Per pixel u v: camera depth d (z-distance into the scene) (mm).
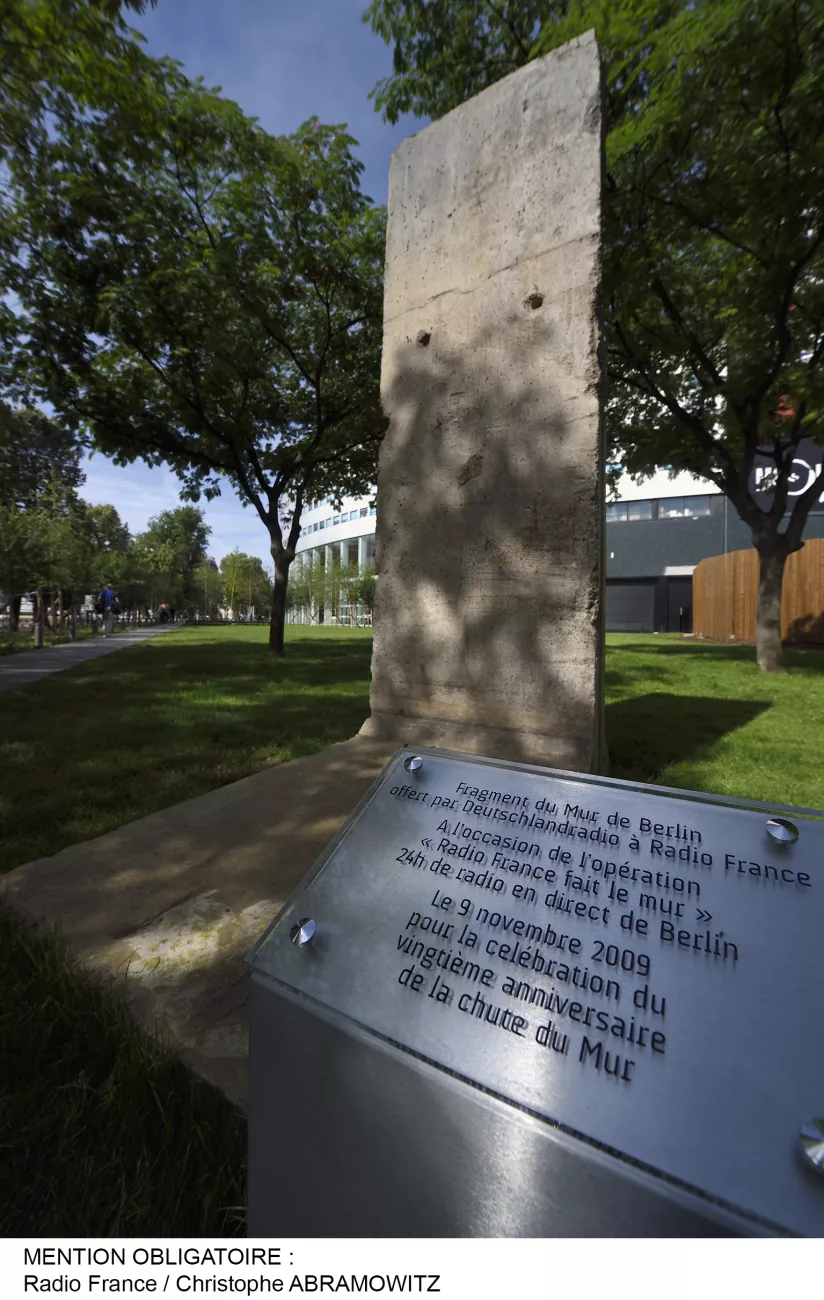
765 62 5910
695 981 886
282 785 3629
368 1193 926
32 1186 1262
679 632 30906
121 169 8523
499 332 3967
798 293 8492
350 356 11242
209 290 8820
